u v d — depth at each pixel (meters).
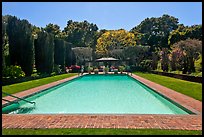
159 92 14.59
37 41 29.33
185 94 13.63
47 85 18.73
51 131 6.20
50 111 11.66
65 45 40.66
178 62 33.25
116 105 13.10
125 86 22.81
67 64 42.69
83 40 72.88
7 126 6.79
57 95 17.14
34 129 6.43
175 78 26.97
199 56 34.66
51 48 30.59
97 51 59.34
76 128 6.54
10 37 23.91
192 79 22.02
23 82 21.33
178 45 36.88
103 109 12.09
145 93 17.78
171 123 7.14
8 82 19.16
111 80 29.58
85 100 14.87
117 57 52.50
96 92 18.64
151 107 12.47
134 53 50.88
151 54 46.53
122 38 61.41
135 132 6.09
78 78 29.86
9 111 11.03
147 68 42.84
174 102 11.30
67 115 8.22
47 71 30.19
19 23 24.31
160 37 57.53
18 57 24.28
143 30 76.44
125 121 7.38
